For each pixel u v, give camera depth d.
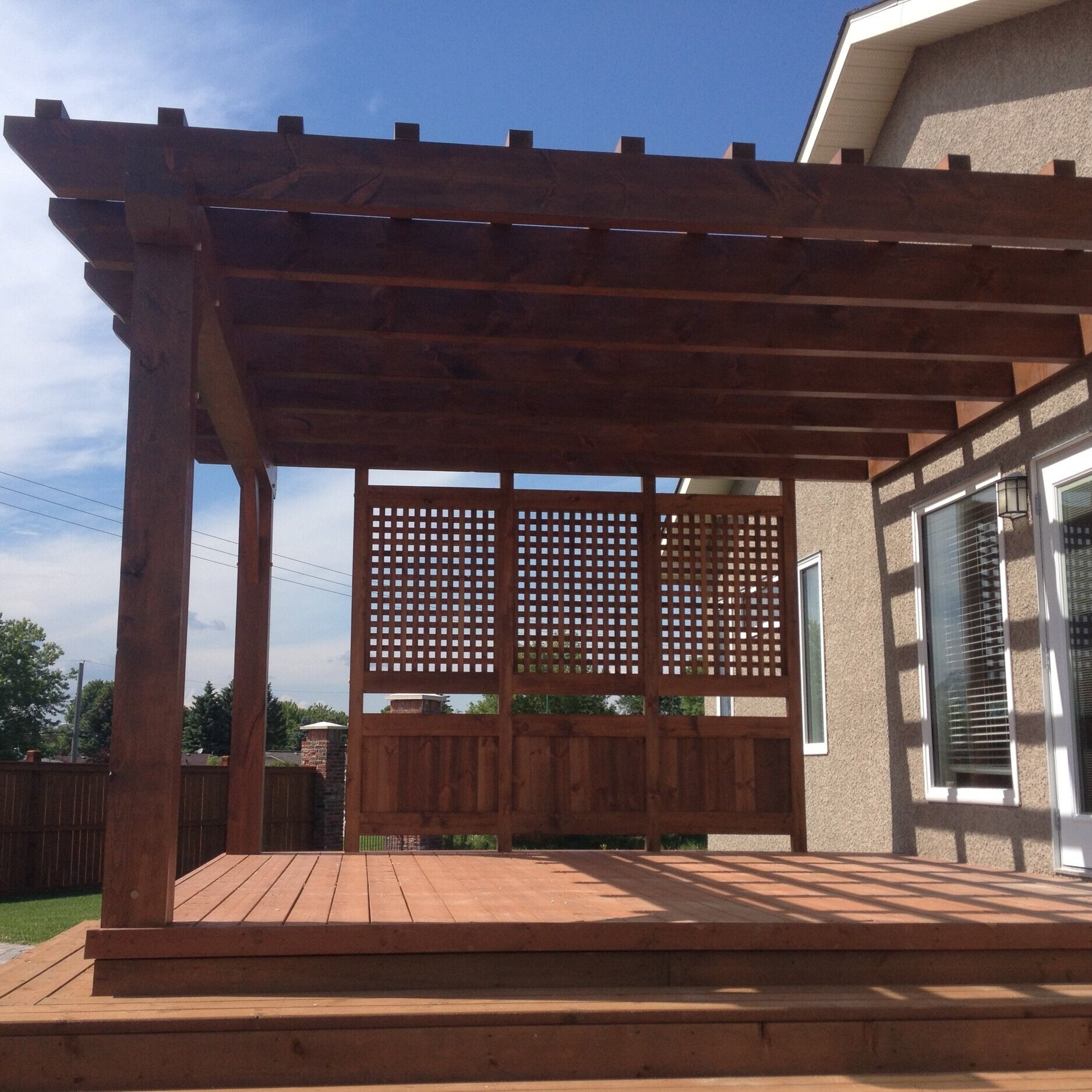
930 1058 3.37
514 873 5.66
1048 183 4.42
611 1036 3.28
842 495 8.45
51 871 11.44
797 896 4.58
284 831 13.47
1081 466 5.51
